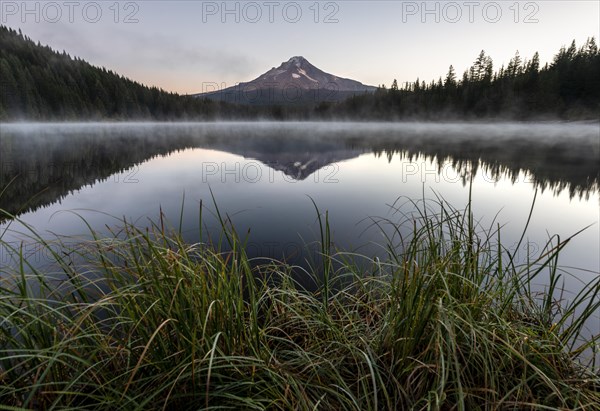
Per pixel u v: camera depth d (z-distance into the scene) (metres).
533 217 7.48
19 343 1.23
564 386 1.36
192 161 22.59
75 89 88.44
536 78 71.44
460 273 1.80
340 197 10.03
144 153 28.19
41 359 1.29
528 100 71.81
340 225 6.58
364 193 10.72
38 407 1.28
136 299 1.50
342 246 4.82
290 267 2.51
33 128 72.25
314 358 1.64
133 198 10.05
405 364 1.50
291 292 2.14
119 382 1.33
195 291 1.53
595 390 1.40
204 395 1.26
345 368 1.58
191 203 9.22
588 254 4.86
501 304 1.75
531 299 1.92
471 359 1.47
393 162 22.64
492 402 1.21
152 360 1.40
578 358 1.56
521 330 1.62
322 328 1.92
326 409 1.35
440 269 1.61
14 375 1.26
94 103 91.25
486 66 80.25
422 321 1.47
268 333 1.94
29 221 6.71
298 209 8.30
